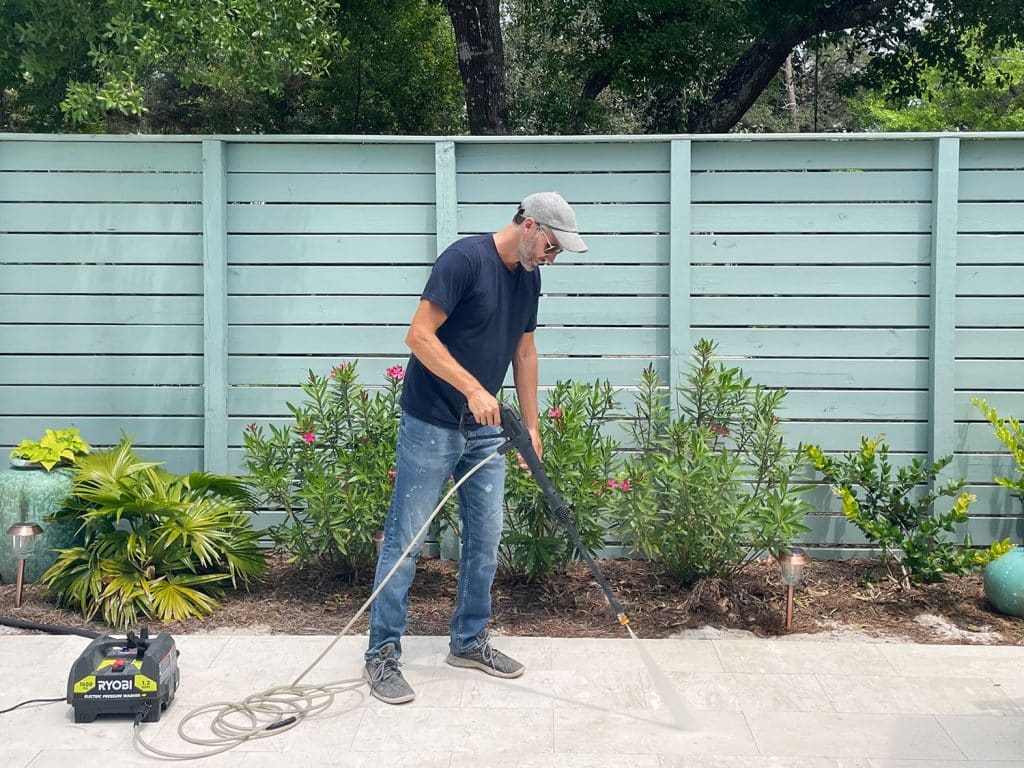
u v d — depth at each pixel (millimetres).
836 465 4645
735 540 4152
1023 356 4730
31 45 6176
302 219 4883
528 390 3609
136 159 4879
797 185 4766
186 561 4277
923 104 15969
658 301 4836
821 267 4785
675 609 4230
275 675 3492
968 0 10664
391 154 4863
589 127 11703
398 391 4711
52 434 4621
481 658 3525
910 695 3309
